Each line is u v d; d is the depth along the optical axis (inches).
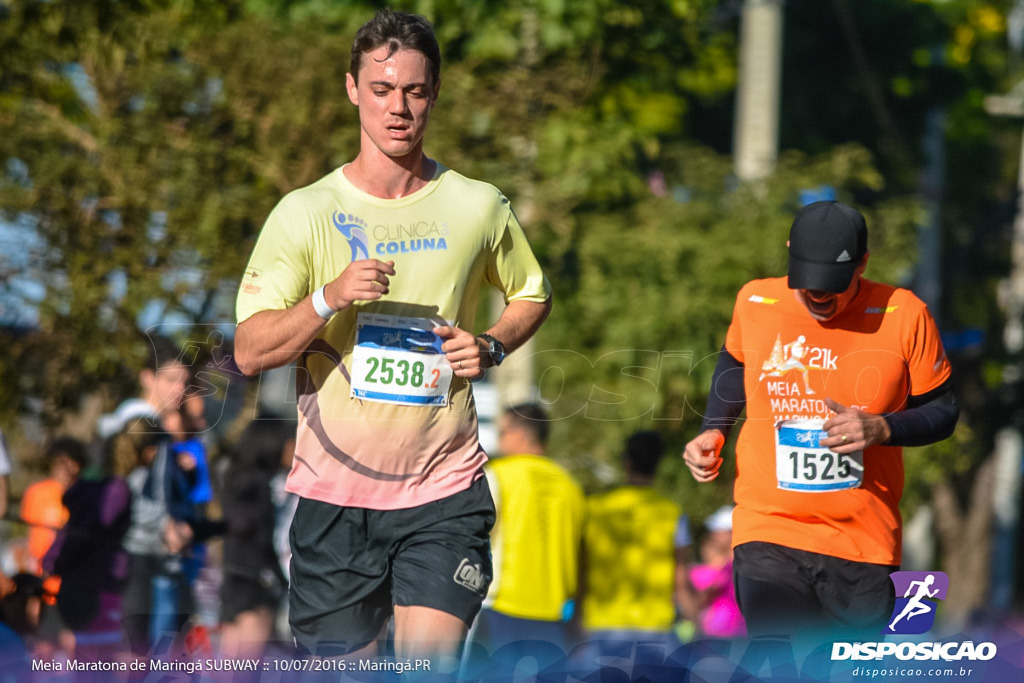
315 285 427.5
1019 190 2230.6
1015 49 2256.4
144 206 949.8
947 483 1845.5
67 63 1000.2
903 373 496.4
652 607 658.8
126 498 613.6
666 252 1114.1
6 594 614.2
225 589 617.6
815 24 2140.7
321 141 985.5
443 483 438.6
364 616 446.0
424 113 423.8
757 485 510.0
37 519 685.9
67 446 692.7
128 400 924.6
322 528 439.5
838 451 475.8
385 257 426.9
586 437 832.3
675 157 1347.2
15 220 941.8
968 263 2229.3
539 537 649.6
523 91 1042.7
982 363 1927.9
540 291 460.4
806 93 2145.7
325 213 424.5
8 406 933.2
